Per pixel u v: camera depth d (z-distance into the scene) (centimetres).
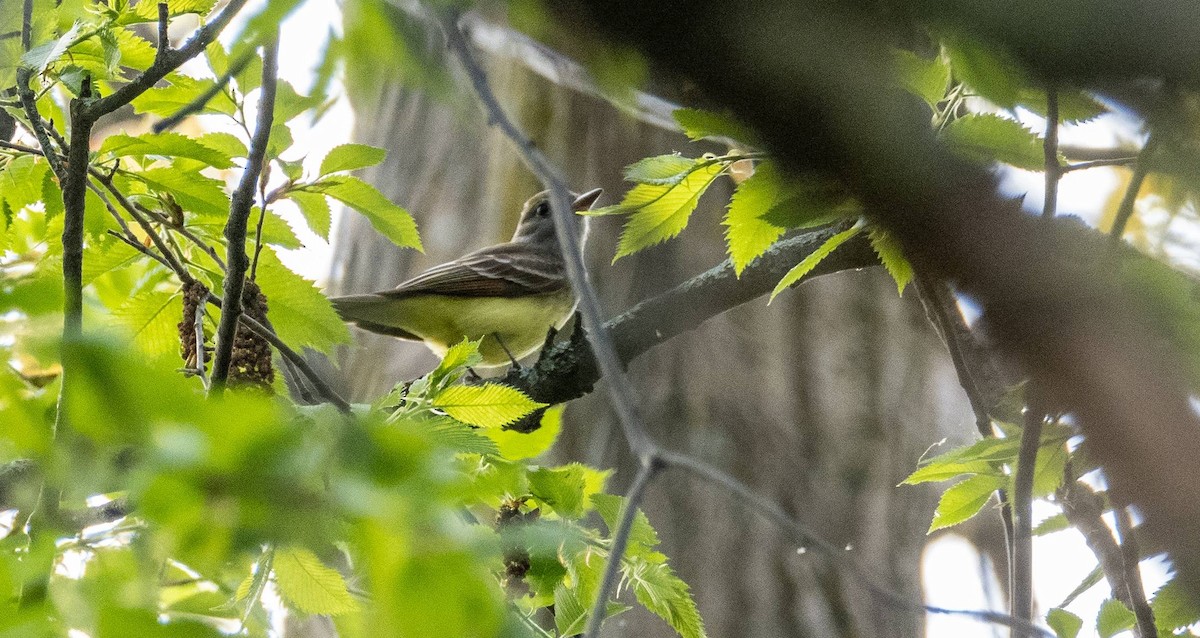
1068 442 725
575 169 1598
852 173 353
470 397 658
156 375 321
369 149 761
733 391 1530
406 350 1591
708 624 1395
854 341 1591
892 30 333
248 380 726
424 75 388
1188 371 423
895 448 1532
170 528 353
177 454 333
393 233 792
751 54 303
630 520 402
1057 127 535
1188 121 410
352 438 358
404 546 338
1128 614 699
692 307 1000
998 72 361
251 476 346
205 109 727
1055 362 407
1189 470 409
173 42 810
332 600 587
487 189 1644
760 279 990
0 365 363
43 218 916
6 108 760
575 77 367
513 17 329
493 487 618
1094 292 414
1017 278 392
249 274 796
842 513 1488
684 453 1479
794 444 1510
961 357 759
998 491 788
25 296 370
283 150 738
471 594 337
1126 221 505
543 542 603
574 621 659
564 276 1522
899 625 1438
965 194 380
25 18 708
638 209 655
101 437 326
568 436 1484
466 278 1457
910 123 357
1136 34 321
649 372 1530
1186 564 605
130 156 757
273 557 581
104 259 806
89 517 532
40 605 432
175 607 640
